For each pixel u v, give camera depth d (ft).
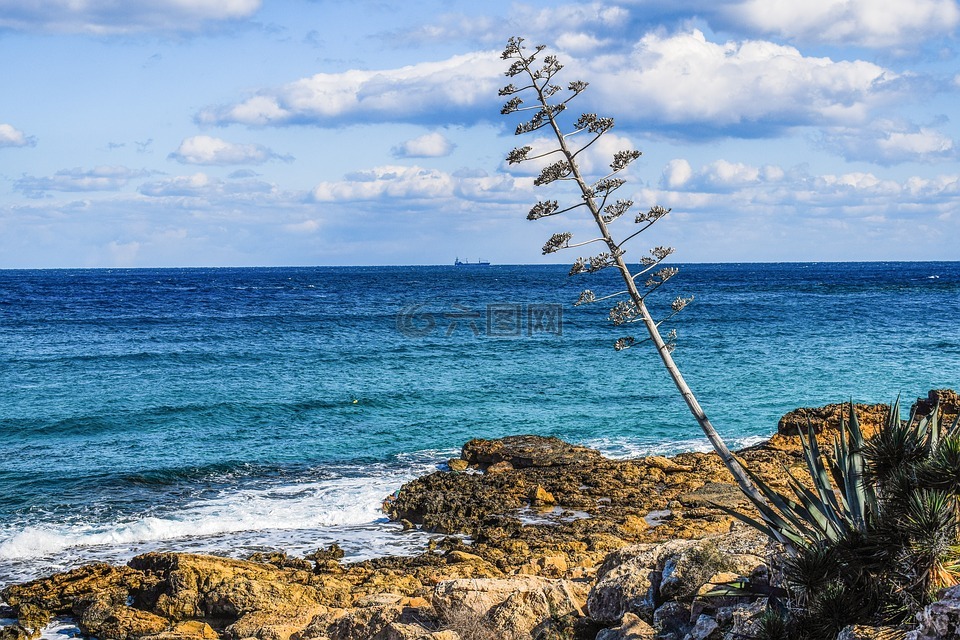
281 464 86.02
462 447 92.58
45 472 81.76
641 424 105.29
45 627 45.19
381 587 46.57
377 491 74.90
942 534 21.66
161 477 80.12
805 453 28.76
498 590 35.60
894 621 21.79
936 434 24.81
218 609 44.14
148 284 514.68
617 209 29.94
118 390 129.08
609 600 32.48
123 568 50.29
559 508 67.67
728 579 29.12
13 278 648.79
